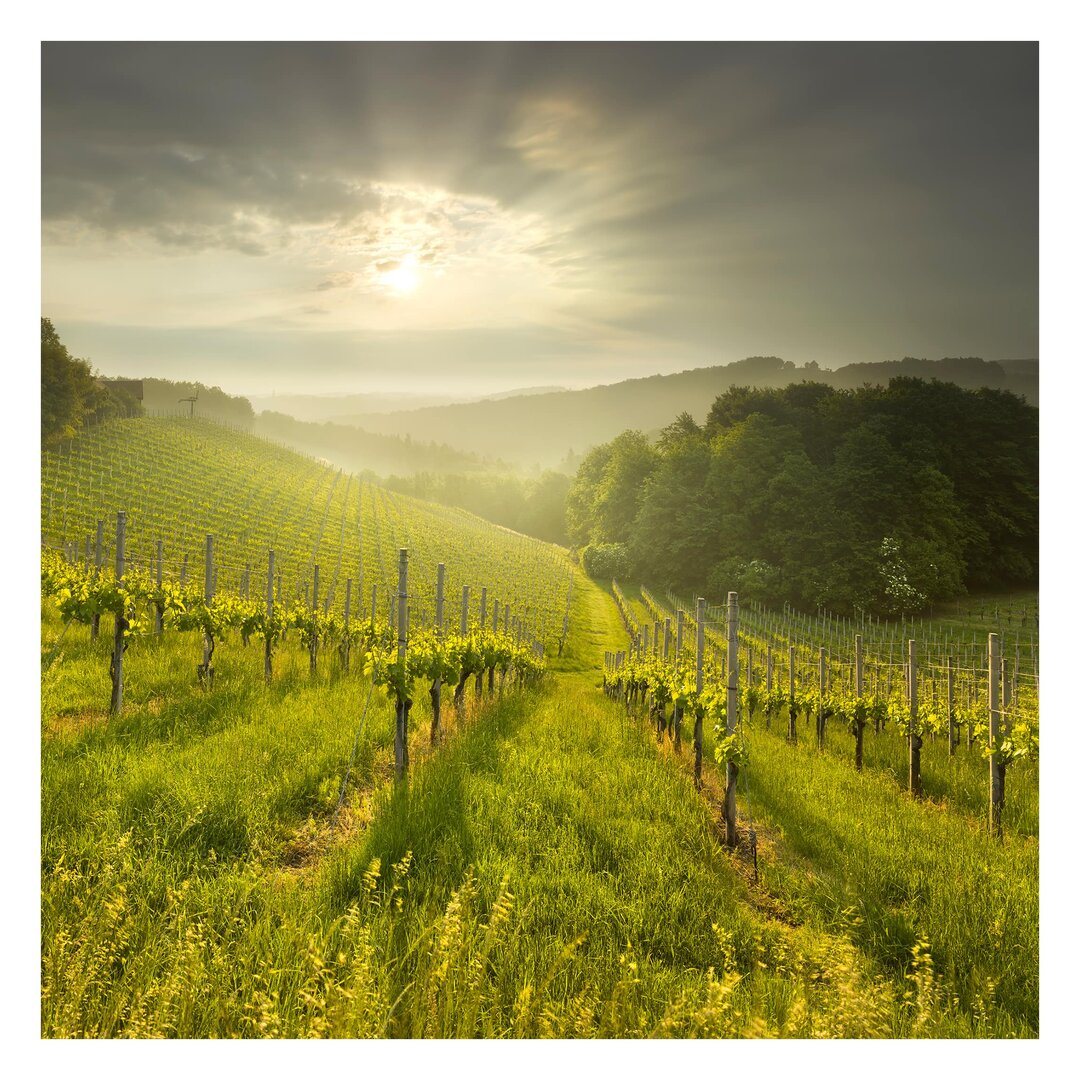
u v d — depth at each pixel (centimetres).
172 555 2966
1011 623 4184
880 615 4431
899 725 1176
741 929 455
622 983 357
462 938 374
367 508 6425
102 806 511
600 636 3847
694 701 879
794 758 1045
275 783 607
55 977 336
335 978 353
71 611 828
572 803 642
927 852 625
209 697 891
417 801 596
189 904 408
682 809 684
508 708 1223
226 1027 326
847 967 376
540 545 8388
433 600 3228
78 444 5062
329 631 1516
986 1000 414
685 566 5428
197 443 6475
